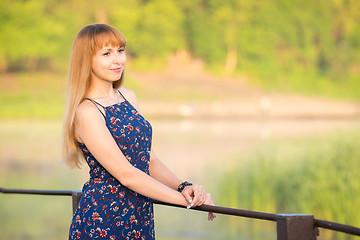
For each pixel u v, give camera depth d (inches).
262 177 423.8
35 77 2268.7
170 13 2513.5
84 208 92.8
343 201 335.9
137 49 2475.4
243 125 1496.1
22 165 771.4
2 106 2039.9
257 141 954.1
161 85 2269.9
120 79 100.6
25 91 2159.2
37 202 482.3
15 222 392.2
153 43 2487.7
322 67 2534.5
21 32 2335.1
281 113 1927.9
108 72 94.3
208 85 2330.2
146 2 2544.3
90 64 95.0
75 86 94.7
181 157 757.9
